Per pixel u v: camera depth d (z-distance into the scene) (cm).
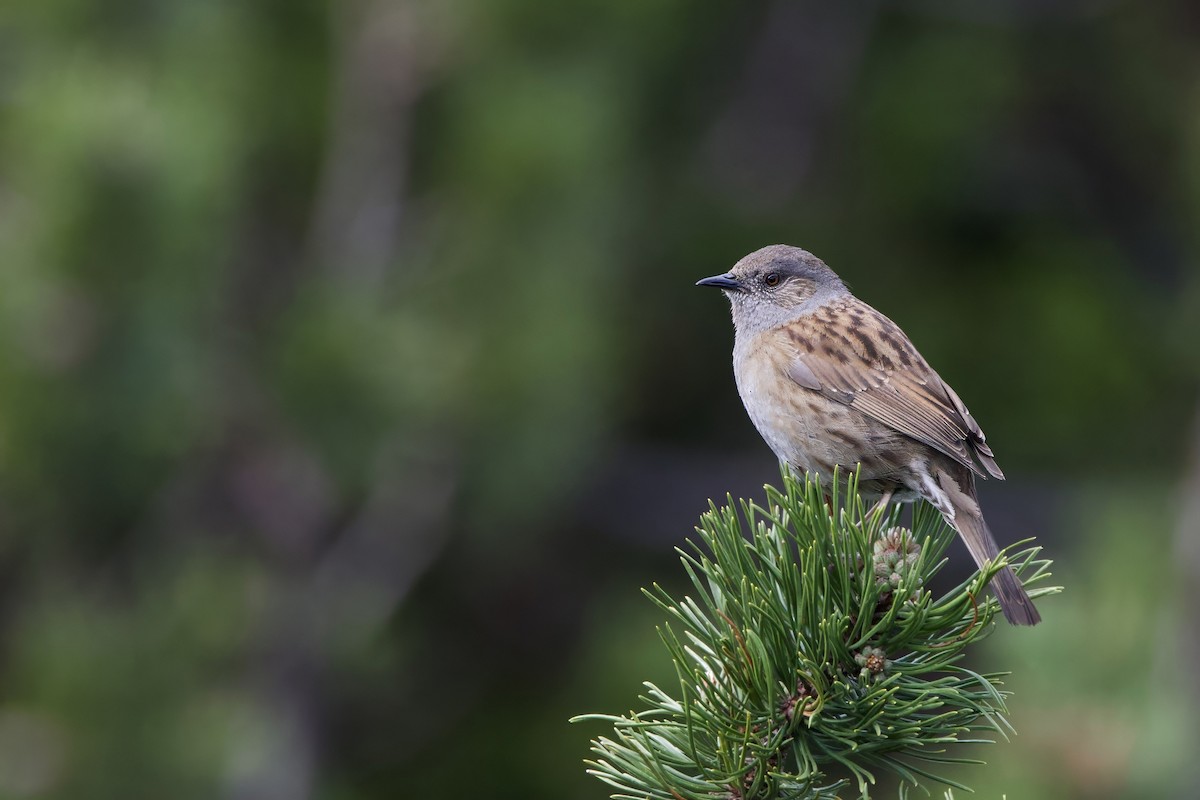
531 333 1215
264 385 1160
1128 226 1816
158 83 1123
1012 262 1680
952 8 1714
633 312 1494
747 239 1583
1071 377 1597
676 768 548
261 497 1224
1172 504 1368
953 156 1642
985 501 1612
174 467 1145
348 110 1244
